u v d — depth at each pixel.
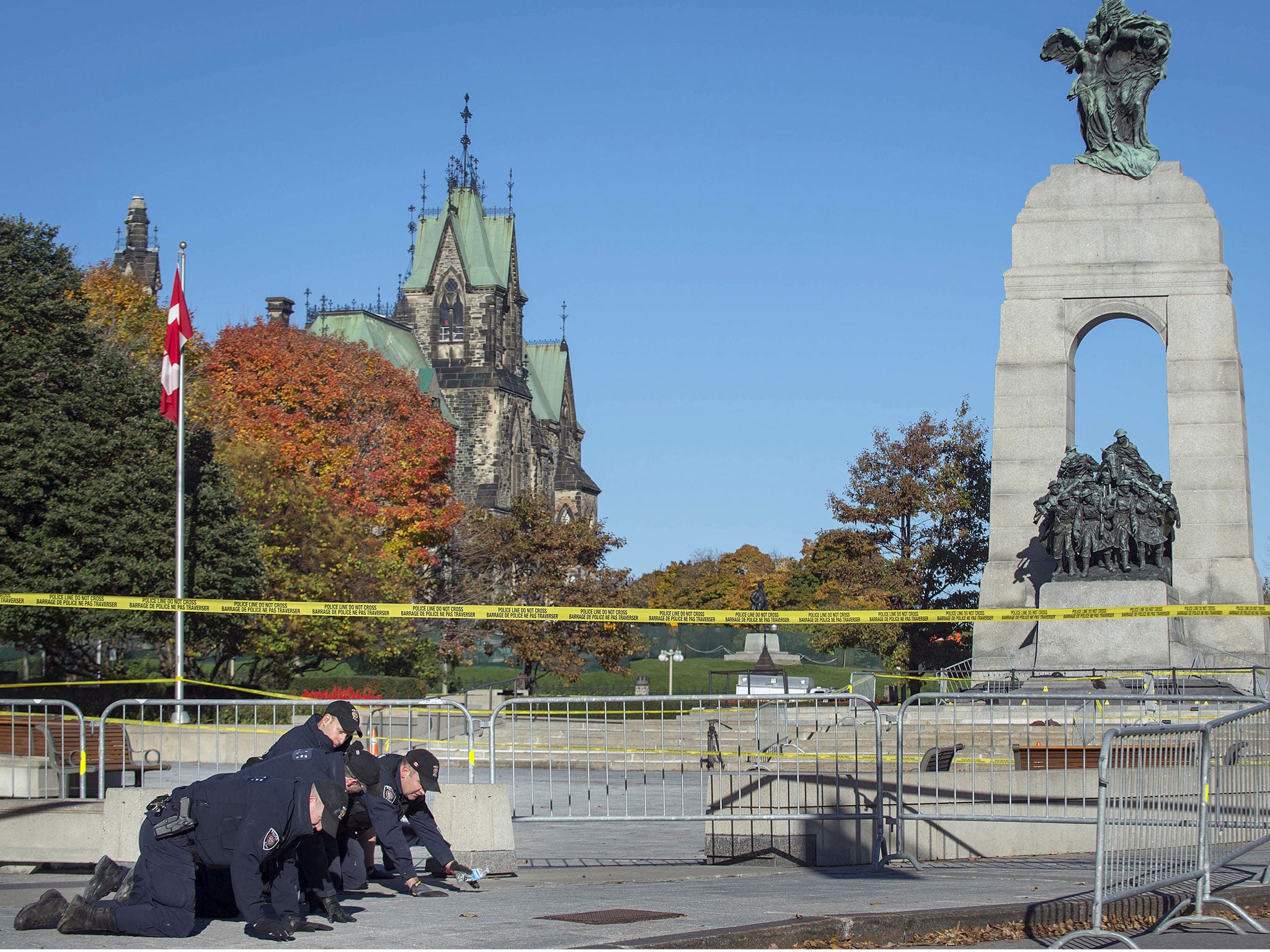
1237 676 36.06
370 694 53.09
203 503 44.31
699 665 96.38
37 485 41.44
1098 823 11.60
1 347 42.19
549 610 22.66
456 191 136.75
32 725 18.38
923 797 17.95
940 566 58.66
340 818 11.53
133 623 41.62
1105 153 42.56
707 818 16.92
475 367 131.62
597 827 21.61
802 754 20.62
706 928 10.89
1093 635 36.44
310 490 59.25
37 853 15.80
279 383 78.81
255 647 48.59
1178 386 40.72
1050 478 41.06
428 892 13.49
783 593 129.50
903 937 11.36
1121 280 41.62
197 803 10.91
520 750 30.98
